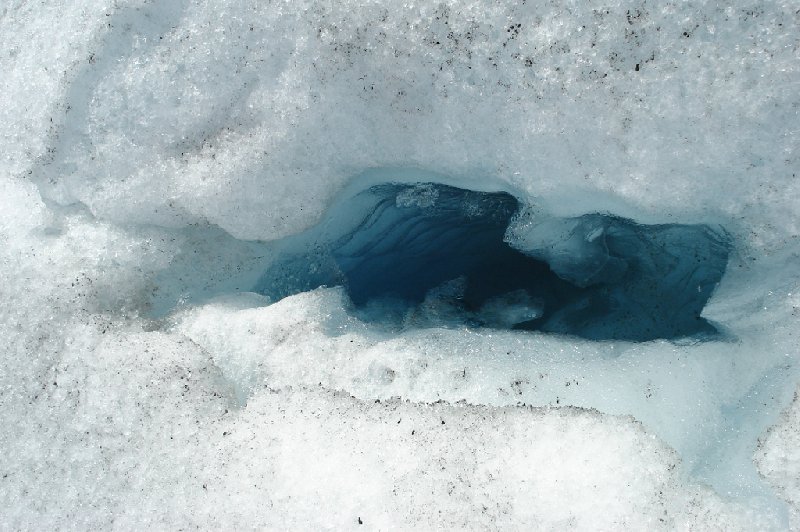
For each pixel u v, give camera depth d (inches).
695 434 74.6
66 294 84.0
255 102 81.2
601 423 74.3
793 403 73.5
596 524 71.9
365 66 78.5
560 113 76.2
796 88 72.4
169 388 79.7
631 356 77.9
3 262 85.5
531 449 74.0
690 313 82.1
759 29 72.4
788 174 73.8
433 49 76.9
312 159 81.9
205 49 81.2
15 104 85.4
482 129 78.4
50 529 77.2
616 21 74.0
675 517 71.9
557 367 78.0
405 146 80.7
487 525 72.5
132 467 77.4
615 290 84.9
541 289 87.3
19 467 79.0
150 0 82.0
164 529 75.4
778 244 75.3
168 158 83.6
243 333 82.3
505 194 83.4
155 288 85.7
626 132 75.5
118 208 85.0
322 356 80.1
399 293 89.0
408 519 73.2
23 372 81.8
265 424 77.5
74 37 83.7
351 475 74.6
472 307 87.7
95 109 83.7
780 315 75.4
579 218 81.2
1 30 86.0
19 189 87.1
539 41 75.3
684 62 73.6
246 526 74.4
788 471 72.2
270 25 79.6
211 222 85.0
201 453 77.0
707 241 79.2
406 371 78.5
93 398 79.9
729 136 74.0
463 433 75.0
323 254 88.1
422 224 87.6
